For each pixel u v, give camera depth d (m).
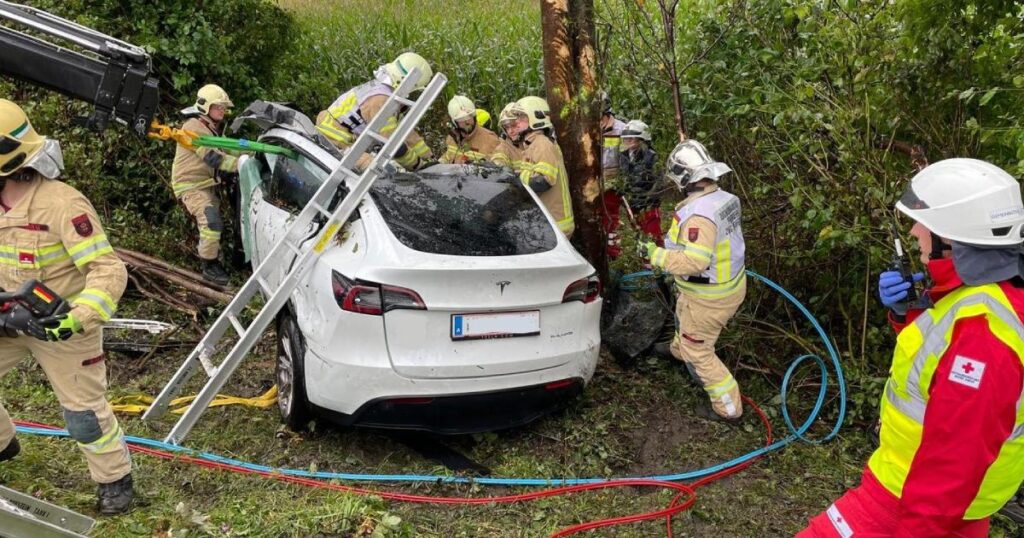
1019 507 3.13
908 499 1.84
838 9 4.31
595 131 4.94
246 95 7.04
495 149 5.83
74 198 2.73
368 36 9.60
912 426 1.93
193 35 6.38
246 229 5.27
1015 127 3.43
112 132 6.16
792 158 4.38
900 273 2.07
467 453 3.79
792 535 3.25
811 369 4.54
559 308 3.59
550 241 3.80
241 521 3.05
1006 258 1.79
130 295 5.56
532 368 3.50
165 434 3.78
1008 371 1.71
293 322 3.69
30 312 2.49
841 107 4.09
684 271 3.73
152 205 6.63
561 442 3.91
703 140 5.18
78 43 3.21
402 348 3.27
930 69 4.06
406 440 3.84
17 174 2.66
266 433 3.86
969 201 1.79
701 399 4.35
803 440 3.92
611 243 5.99
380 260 3.32
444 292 3.28
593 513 3.33
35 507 2.62
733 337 4.63
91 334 2.84
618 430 4.07
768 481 3.63
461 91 8.71
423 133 8.09
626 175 5.57
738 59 5.12
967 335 1.75
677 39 6.01
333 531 3.02
